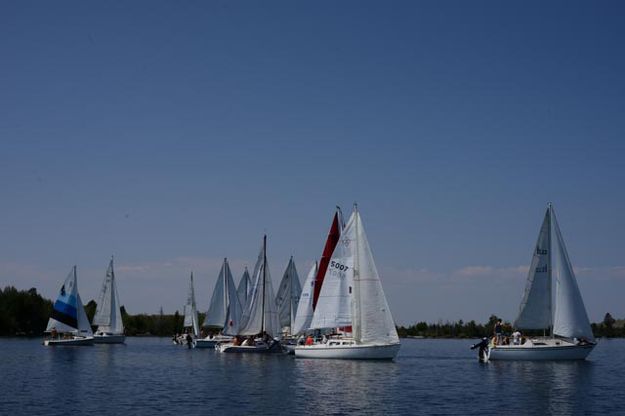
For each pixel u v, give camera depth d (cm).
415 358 8456
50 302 17362
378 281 6775
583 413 3728
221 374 5762
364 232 6806
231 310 10462
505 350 6806
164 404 3981
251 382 5112
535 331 7169
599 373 5753
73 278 10800
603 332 19838
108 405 3938
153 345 11888
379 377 5462
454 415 3650
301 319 8069
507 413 3722
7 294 16262
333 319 6869
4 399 4172
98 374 5838
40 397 4269
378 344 6719
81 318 10838
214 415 3609
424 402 4094
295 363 6706
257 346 8544
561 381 5178
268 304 8694
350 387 4797
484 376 5538
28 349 9931
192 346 10888
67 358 7969
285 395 4372
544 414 3694
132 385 4959
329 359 6906
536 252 6806
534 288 6788
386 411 3772
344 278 6888
